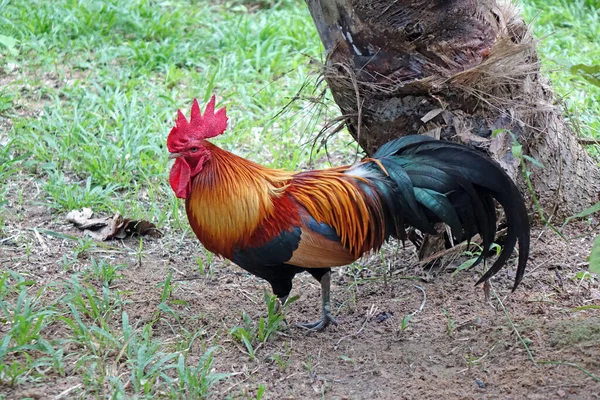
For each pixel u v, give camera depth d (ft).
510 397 16.93
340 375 18.39
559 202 23.90
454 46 20.12
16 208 26.66
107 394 17.30
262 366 18.83
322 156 30.68
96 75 35.70
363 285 22.91
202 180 19.24
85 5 40.32
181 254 24.88
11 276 22.56
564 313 20.15
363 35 20.26
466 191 19.27
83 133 30.19
